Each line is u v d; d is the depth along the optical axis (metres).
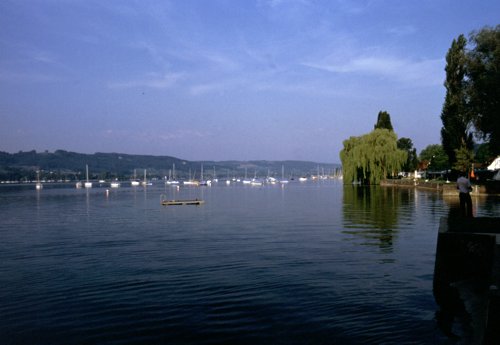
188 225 30.83
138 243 22.36
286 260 16.48
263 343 8.79
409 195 58.59
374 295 11.55
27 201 75.06
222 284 13.22
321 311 10.47
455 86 56.81
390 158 85.19
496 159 74.88
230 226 29.14
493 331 6.98
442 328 9.12
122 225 31.95
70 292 12.88
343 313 10.26
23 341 9.27
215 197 80.06
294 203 54.06
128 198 83.75
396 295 11.50
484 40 39.81
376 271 14.18
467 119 42.25
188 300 11.73
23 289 13.33
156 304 11.48
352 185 105.62
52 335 9.56
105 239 24.20
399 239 20.61
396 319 9.73
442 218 12.29
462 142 57.75
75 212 47.00
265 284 13.05
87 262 17.42
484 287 11.36
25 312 11.09
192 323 10.01
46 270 16.05
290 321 9.90
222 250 19.31
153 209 49.62
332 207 42.94
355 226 26.22
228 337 9.16
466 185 18.58
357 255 16.95
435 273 12.05
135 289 12.99
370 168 86.25
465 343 8.34
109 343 9.09
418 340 8.58
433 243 19.33
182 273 14.88
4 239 25.03
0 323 10.34
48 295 12.61
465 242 11.68
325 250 18.33
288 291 12.22
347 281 13.04
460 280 11.68
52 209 52.62
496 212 30.00
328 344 8.62
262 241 21.62
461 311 10.13
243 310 10.76
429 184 73.69
